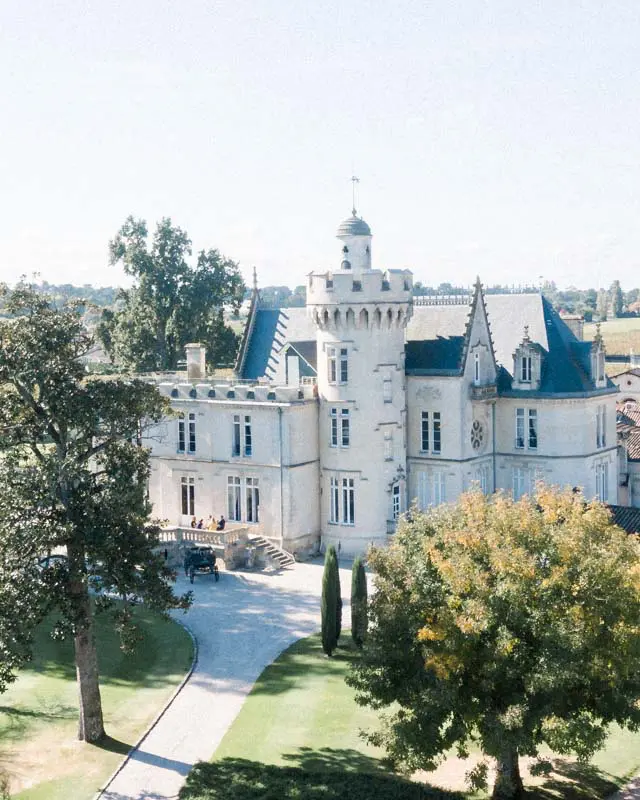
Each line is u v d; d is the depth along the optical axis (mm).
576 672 35719
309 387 78500
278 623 62500
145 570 46438
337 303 75625
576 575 36938
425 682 38875
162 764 44188
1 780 43062
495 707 37625
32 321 45000
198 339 118688
